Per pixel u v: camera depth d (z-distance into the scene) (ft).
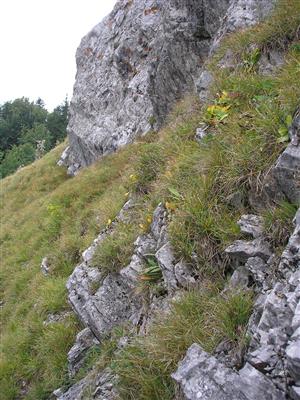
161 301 17.66
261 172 16.34
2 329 32.58
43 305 28.37
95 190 45.83
